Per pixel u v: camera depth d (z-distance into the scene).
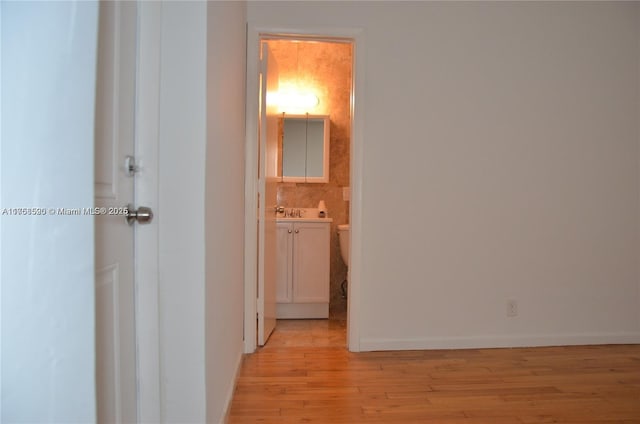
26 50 0.67
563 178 2.61
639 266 2.69
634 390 2.00
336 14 2.44
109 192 1.04
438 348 2.54
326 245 3.18
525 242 2.59
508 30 2.55
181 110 1.29
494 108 2.55
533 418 1.73
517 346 2.60
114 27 1.06
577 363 2.33
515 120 2.57
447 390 1.98
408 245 2.51
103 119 1.00
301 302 3.19
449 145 2.52
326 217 3.52
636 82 2.66
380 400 1.88
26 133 0.67
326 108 3.62
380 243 2.49
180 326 1.31
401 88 2.48
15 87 0.66
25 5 0.67
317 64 3.60
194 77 1.29
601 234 2.66
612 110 2.65
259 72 2.46
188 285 1.31
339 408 1.80
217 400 1.55
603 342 2.66
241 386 2.02
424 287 2.53
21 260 0.69
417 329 2.53
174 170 1.29
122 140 1.13
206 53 1.29
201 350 1.32
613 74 2.64
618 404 1.86
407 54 2.48
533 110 2.58
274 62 2.77
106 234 1.02
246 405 1.83
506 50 2.55
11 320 0.69
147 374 1.25
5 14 0.65
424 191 2.51
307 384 2.04
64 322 0.72
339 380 2.09
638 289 2.69
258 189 2.50
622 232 2.67
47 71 0.68
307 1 2.43
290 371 2.20
